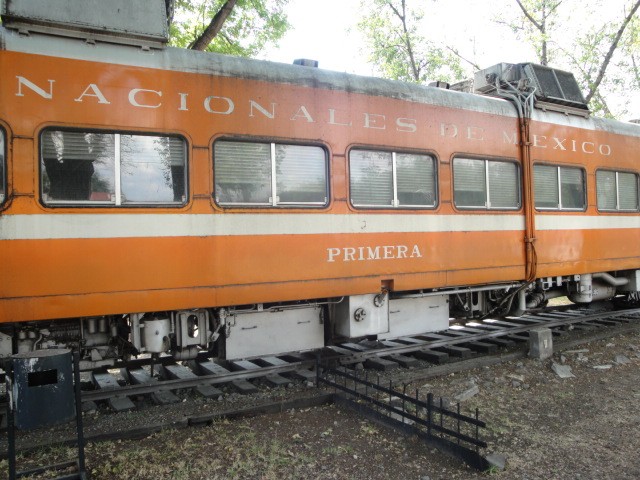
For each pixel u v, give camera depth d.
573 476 3.59
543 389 5.47
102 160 4.38
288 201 5.19
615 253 8.30
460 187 6.46
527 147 7.08
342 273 5.44
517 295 7.59
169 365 5.89
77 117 4.25
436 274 6.14
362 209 5.61
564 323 8.27
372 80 5.83
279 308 5.38
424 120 6.14
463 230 6.40
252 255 4.94
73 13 4.30
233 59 5.00
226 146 4.91
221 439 4.13
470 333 7.61
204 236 4.71
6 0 4.07
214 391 5.06
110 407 4.73
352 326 5.59
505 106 7.01
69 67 4.26
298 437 4.20
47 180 4.18
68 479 3.31
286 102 5.20
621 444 4.11
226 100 4.88
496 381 5.67
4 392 5.22
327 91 5.46
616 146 8.44
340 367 5.99
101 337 4.69
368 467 3.72
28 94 4.10
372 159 5.75
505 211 6.84
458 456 3.81
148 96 4.54
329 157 5.41
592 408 4.91
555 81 7.75
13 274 4.00
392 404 4.84
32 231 4.07
